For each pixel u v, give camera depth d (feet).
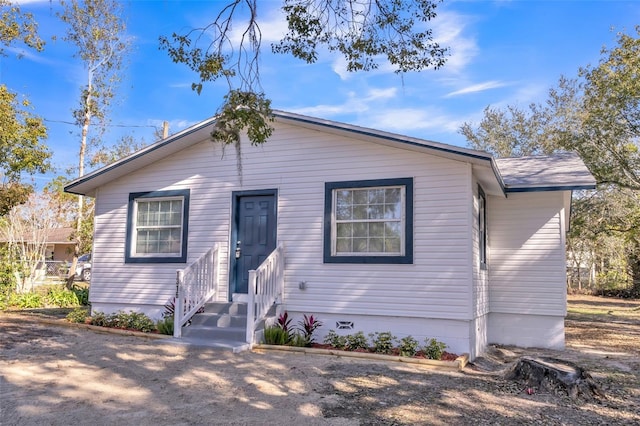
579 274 95.04
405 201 28.30
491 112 100.17
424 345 26.99
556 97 88.74
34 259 55.57
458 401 17.97
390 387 19.77
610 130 53.36
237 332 27.86
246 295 31.35
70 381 19.40
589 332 40.68
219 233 32.94
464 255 26.68
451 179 27.35
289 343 27.71
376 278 28.37
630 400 19.01
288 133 31.76
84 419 15.12
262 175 32.17
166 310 32.94
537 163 37.93
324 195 30.30
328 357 25.34
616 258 86.17
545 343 33.01
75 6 62.80
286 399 17.67
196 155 34.32
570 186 30.42
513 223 34.42
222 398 17.62
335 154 30.32
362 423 15.34
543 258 33.58
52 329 32.24
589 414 16.96
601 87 52.11
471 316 26.20
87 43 64.75
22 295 47.98
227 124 20.15
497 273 34.42
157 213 35.47
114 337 29.60
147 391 18.30
